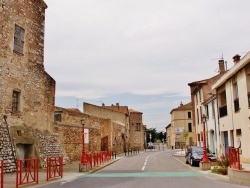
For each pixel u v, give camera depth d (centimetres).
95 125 4484
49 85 2723
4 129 2084
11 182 1528
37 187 1405
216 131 3053
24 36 2430
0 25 2159
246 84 2153
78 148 3306
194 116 4341
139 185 1419
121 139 5806
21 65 2362
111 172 2139
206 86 3706
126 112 6912
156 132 14400
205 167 2173
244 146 2223
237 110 2389
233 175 1508
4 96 2138
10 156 2050
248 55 1981
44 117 2612
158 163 2983
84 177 1838
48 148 2539
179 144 8062
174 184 1440
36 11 2616
